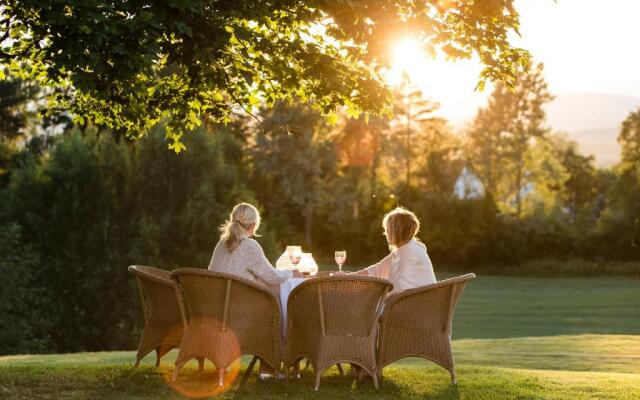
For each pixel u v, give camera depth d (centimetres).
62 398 575
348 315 615
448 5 691
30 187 2883
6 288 2480
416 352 650
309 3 606
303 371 727
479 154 6662
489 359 1169
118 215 2847
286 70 640
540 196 6275
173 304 692
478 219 5853
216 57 622
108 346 2834
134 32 551
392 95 716
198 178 2856
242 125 5231
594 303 3725
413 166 6538
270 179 5397
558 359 1174
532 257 5875
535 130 6950
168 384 630
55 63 521
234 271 649
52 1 520
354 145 5978
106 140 2888
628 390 637
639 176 5766
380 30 623
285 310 673
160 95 763
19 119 4394
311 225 5644
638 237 5691
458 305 3891
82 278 2814
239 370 722
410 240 691
